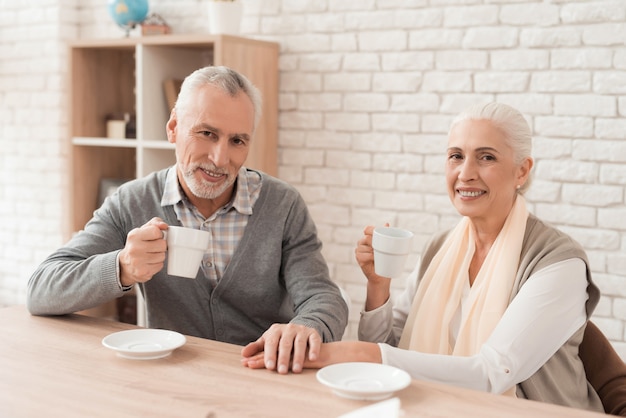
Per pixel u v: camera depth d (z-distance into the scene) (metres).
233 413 1.21
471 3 3.07
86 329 1.70
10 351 1.52
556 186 2.97
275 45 3.44
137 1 3.58
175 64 3.63
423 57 3.18
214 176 1.89
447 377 1.53
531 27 2.96
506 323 1.66
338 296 1.93
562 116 2.94
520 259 1.86
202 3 3.69
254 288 2.04
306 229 2.09
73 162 3.74
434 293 1.99
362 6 3.29
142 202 2.04
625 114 2.83
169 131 2.02
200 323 2.05
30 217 4.23
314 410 1.23
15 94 4.22
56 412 1.20
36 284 1.80
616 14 2.81
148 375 1.39
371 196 3.34
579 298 1.72
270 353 1.47
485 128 1.84
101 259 1.70
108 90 3.88
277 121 3.51
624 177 2.84
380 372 1.39
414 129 3.22
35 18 4.10
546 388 1.75
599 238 2.90
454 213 3.16
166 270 2.00
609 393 1.81
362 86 3.32
